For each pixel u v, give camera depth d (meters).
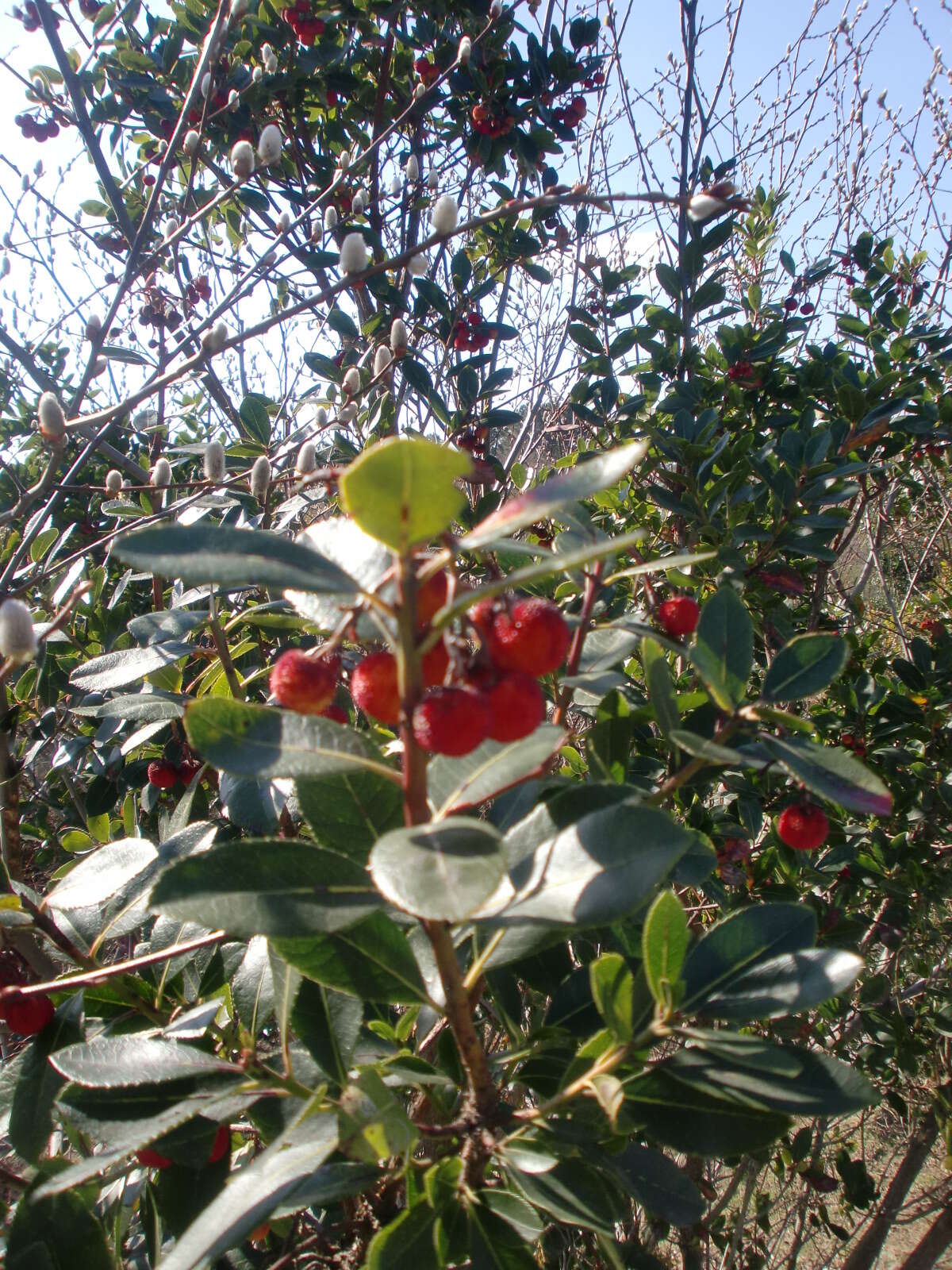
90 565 0.76
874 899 0.87
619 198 0.40
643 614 0.50
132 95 1.00
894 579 1.51
